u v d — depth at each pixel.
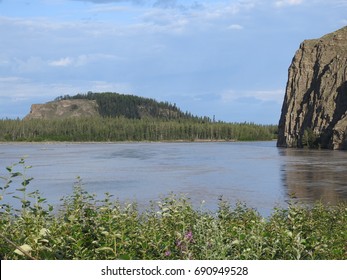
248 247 10.00
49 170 80.88
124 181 63.16
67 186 57.31
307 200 45.12
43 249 8.77
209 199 46.53
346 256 11.18
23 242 8.88
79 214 11.33
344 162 95.31
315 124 194.38
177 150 158.00
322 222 18.12
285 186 56.53
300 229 12.22
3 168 84.25
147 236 10.62
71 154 135.75
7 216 10.66
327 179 62.97
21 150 167.75
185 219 12.43
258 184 58.94
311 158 110.25
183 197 16.00
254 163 95.00
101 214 11.08
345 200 44.50
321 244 10.68
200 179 65.25
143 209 35.66
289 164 91.31
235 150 158.12
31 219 9.92
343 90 190.25
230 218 17.38
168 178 66.69
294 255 9.80
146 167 86.00
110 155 128.00
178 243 9.30
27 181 10.11
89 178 67.00
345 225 18.06
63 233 9.82
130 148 178.38
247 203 43.88
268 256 9.89
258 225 11.02
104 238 9.72
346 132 163.88
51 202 41.22
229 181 62.56
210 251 9.12
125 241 9.74
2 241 8.99
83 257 9.05
